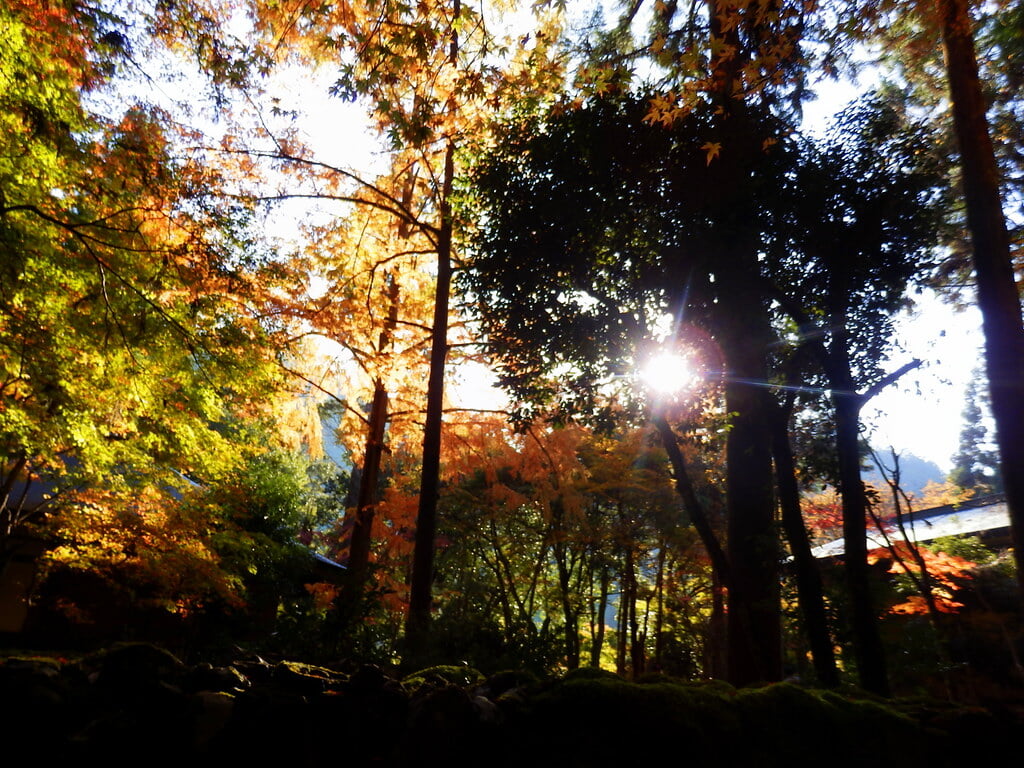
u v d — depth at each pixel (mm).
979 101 6285
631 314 6676
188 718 2062
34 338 7348
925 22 6891
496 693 2430
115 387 8016
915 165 6805
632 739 2184
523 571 17891
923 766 2496
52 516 9664
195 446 9211
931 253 6801
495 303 7320
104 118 8008
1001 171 8875
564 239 6848
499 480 16828
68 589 12109
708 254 6523
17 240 7176
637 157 6668
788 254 6746
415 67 7621
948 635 7855
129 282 7902
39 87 7168
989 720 2721
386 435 16844
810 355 6938
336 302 12562
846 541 5863
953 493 17328
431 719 2096
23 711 1989
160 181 7961
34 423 7590
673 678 2691
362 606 7621
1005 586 8289
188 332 8102
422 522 11383
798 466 7371
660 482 14414
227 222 8250
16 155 7082
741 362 6703
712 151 5859
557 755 2141
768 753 2291
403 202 14570
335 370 15602
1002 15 7250
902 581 8852
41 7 6863
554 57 8133
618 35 8578
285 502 14031
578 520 15273
